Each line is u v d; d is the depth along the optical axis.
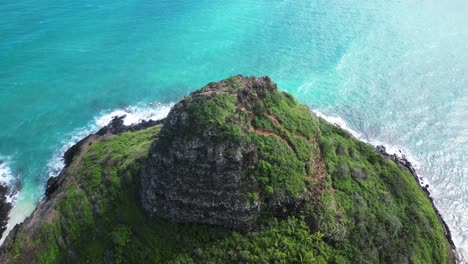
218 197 52.41
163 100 100.88
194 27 131.88
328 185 59.75
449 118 94.44
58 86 104.44
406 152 86.50
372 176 67.06
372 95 101.94
